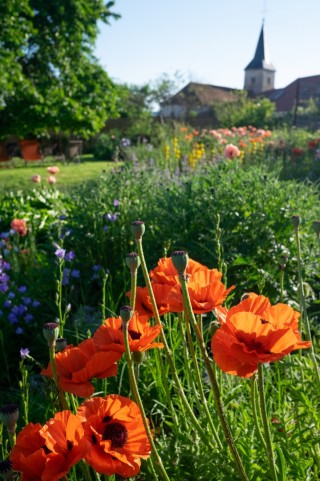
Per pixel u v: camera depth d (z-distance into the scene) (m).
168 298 1.34
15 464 1.06
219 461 1.45
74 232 5.05
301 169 10.41
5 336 3.63
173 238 4.38
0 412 1.15
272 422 1.79
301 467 1.47
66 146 27.92
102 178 6.80
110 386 2.55
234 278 3.90
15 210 6.85
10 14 17.06
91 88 21.08
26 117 19.55
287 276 3.85
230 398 1.73
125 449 1.11
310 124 22.89
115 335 1.36
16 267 4.64
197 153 10.55
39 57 20.27
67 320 3.71
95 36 21.20
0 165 23.47
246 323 1.08
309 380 1.86
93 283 4.64
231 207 4.45
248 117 27.67
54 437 1.05
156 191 5.67
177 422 1.72
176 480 1.52
